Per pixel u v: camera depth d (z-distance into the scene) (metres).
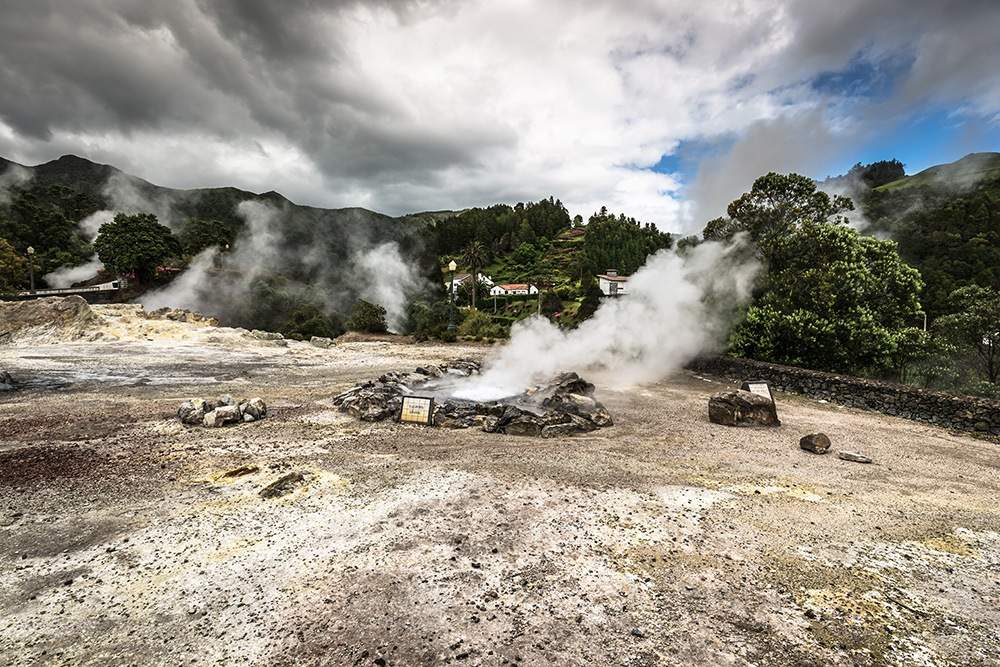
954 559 5.43
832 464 8.66
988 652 3.96
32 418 10.80
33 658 3.73
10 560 5.14
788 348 17.19
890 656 3.89
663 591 4.70
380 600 4.47
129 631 4.05
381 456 8.58
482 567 5.04
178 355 21.67
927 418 11.89
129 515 6.20
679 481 7.63
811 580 4.93
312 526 5.91
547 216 136.62
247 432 9.98
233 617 4.23
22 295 33.97
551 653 3.84
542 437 10.10
